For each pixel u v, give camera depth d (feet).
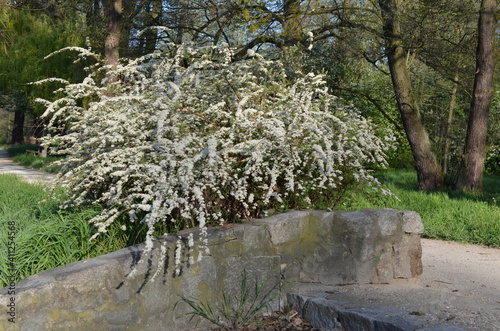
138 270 10.49
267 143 12.44
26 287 8.98
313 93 15.89
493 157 54.95
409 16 35.81
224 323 11.88
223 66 14.29
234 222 13.19
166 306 10.97
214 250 11.77
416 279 14.26
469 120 36.06
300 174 14.12
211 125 13.35
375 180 14.98
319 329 11.60
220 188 12.82
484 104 35.40
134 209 12.29
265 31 39.37
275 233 12.62
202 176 12.21
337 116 15.76
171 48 15.25
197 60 14.64
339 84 50.78
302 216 13.09
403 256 14.15
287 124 14.06
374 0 37.19
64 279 9.38
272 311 12.64
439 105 51.39
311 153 13.79
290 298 12.73
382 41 38.40
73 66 56.75
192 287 11.42
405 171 53.11
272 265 12.64
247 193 13.16
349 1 39.09
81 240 12.01
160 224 12.79
